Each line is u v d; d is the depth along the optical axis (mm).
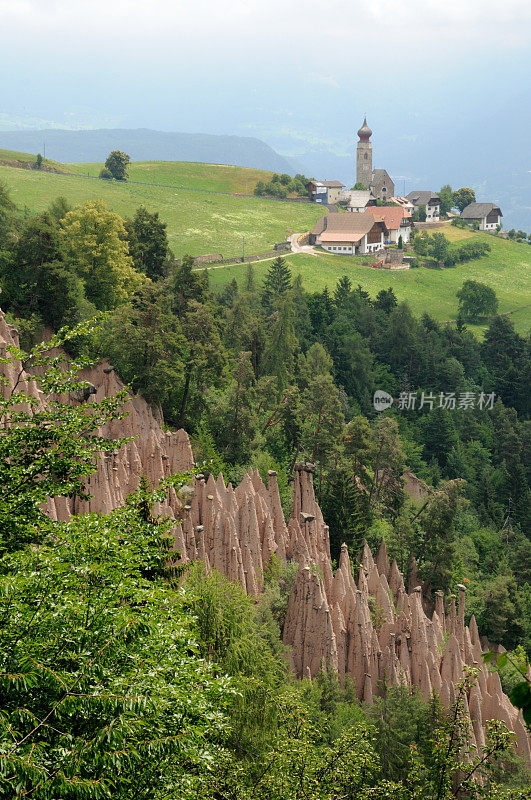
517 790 38562
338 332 182875
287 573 70438
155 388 94062
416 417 175875
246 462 101750
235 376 116812
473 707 65188
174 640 28891
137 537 31859
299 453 109938
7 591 25281
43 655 24781
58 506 61938
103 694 24000
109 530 30047
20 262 98938
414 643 69938
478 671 40406
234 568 69000
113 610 26344
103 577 28422
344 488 94312
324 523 88812
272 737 43312
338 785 36500
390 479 115625
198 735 26172
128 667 26359
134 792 25219
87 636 25375
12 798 21531
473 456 166250
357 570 88688
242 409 104062
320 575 72000
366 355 177250
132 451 75750
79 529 30469
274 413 112938
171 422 104188
